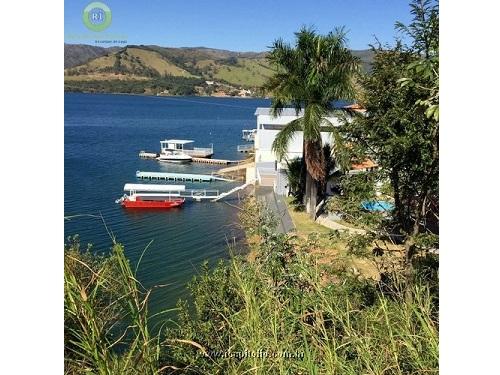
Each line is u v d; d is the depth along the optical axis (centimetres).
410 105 777
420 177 835
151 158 5141
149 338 247
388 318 326
